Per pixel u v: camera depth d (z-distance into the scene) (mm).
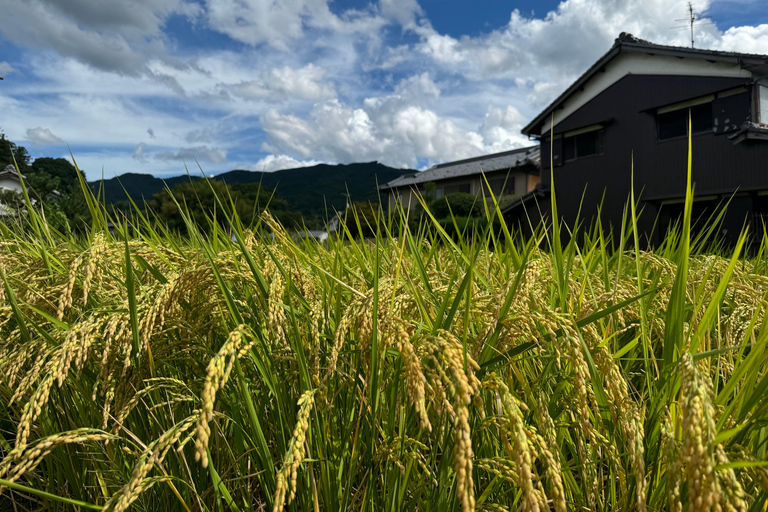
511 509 1110
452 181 39531
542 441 866
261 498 1502
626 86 22172
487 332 1118
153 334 1309
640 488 870
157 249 1491
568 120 24594
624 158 22281
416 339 1036
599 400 1192
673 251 2541
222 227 1785
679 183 20328
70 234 2461
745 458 858
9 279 1469
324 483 1136
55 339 1280
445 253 2584
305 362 1166
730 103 18781
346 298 1596
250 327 1198
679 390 1216
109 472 1313
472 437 1249
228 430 1473
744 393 1028
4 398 1584
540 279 1613
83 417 1361
